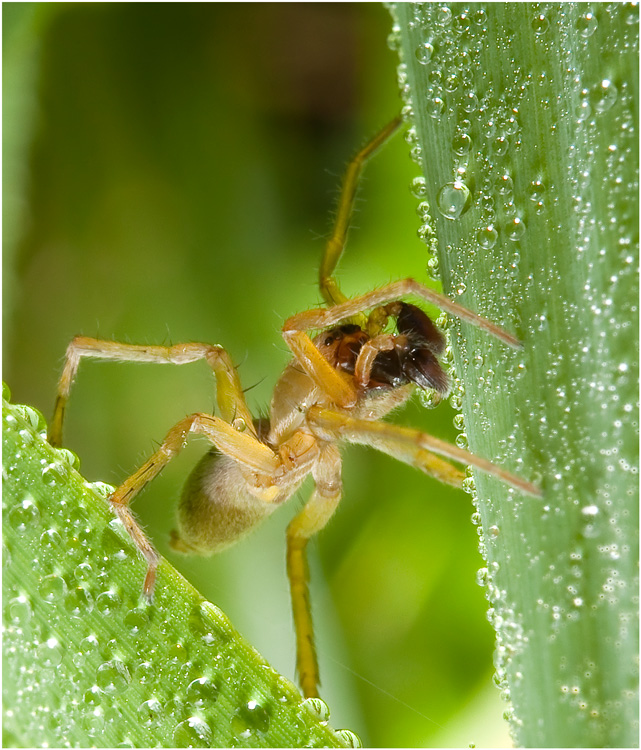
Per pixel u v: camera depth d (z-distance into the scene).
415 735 0.07
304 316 0.07
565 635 0.07
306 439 0.07
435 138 0.07
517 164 0.07
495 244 0.07
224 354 0.07
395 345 0.07
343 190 0.07
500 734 0.07
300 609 0.07
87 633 0.07
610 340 0.07
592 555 0.07
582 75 0.07
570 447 0.07
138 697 0.07
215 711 0.07
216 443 0.07
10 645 0.07
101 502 0.07
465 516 0.07
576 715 0.07
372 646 0.07
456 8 0.07
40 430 0.07
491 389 0.07
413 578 0.07
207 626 0.07
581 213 0.07
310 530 0.07
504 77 0.07
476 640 0.07
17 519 0.07
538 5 0.07
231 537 0.07
